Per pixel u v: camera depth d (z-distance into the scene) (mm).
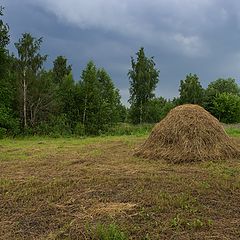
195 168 9562
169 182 7922
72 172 9312
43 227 5664
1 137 22875
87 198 6957
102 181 8156
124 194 7078
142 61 31469
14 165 10969
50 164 10867
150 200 6609
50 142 18672
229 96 49156
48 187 7809
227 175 8508
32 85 27141
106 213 6012
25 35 26281
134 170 9391
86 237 5098
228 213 5992
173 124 11492
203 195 6914
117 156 12047
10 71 26375
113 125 29531
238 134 20203
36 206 6664
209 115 11953
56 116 27688
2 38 24281
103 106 29031
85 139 20344
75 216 6012
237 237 5074
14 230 5594
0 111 24156
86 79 29109
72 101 28797
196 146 10773
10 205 6797
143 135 22109
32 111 27969
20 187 7988
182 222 5508
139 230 5277
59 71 41719
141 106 31641
